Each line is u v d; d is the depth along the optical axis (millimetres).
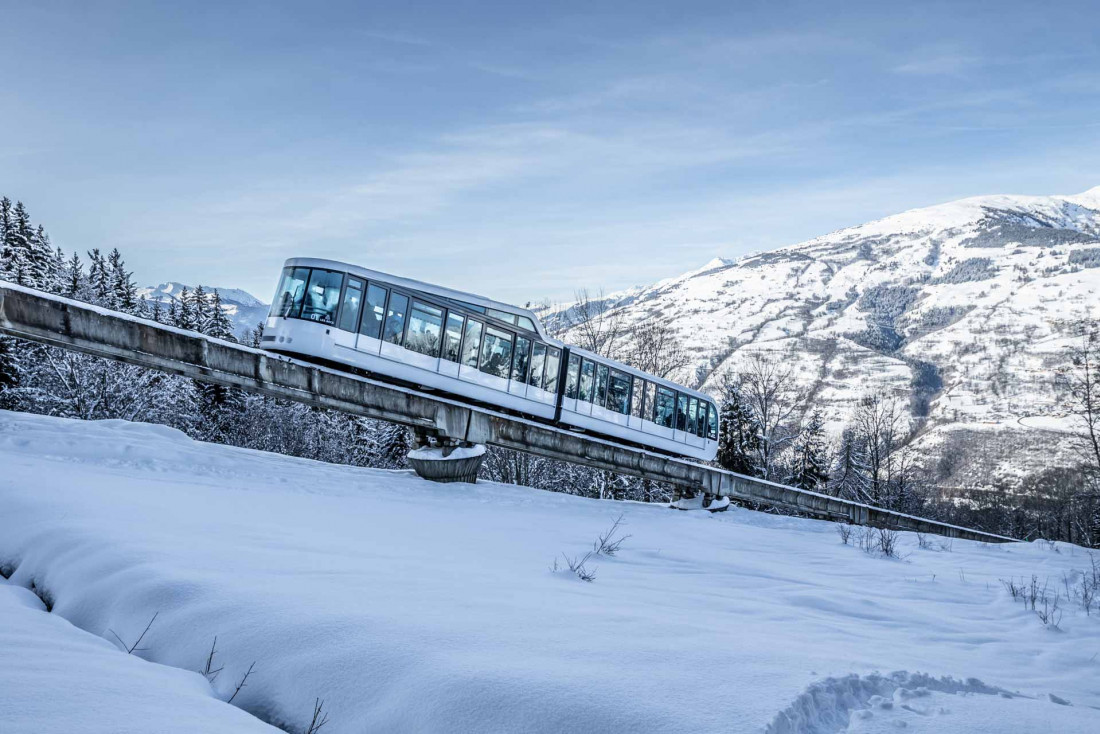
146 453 15273
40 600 5570
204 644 4477
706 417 30969
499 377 22266
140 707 3164
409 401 19609
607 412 26156
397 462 47750
